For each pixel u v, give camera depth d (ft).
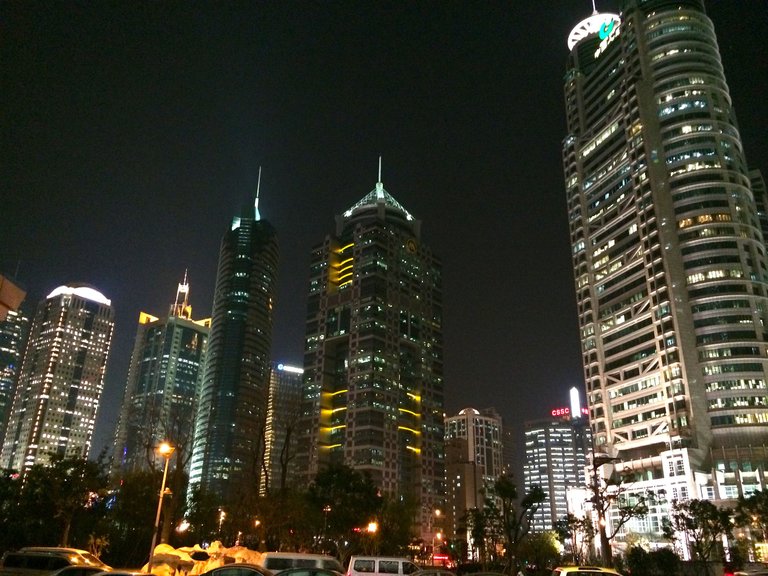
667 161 525.34
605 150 603.26
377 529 283.18
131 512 210.79
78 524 198.49
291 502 235.61
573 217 624.18
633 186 553.23
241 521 238.07
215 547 191.11
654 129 545.85
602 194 594.24
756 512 275.80
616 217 569.64
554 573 107.65
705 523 281.33
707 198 493.36
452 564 430.61
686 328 473.26
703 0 593.42
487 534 333.21
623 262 548.72
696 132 518.78
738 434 431.02
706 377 453.99
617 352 532.73
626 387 515.09
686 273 484.33
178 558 157.17
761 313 456.86
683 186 506.89
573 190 631.97
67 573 98.27
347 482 238.48
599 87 636.07
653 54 570.87
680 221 499.51
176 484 208.44
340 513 232.53
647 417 486.38
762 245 488.44
